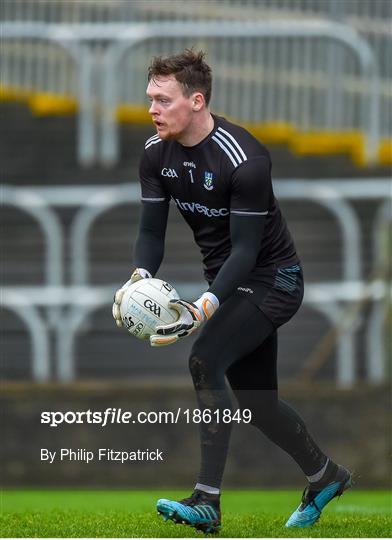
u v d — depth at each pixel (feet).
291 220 152.97
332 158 158.20
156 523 65.21
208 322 60.39
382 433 114.11
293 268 61.87
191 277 145.79
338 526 64.90
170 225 152.15
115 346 135.03
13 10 165.99
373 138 154.81
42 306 134.21
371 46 159.43
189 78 57.93
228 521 66.28
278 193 134.10
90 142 159.12
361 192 135.54
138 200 137.08
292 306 61.72
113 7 165.17
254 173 58.03
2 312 139.03
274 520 68.03
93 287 142.92
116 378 134.21
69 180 160.04
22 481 111.96
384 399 114.52
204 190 59.52
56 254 135.13
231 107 160.04
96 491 109.50
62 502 95.76
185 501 58.90
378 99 153.38
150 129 162.30
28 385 113.70
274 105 160.97
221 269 58.23
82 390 113.91
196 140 59.06
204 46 158.71
